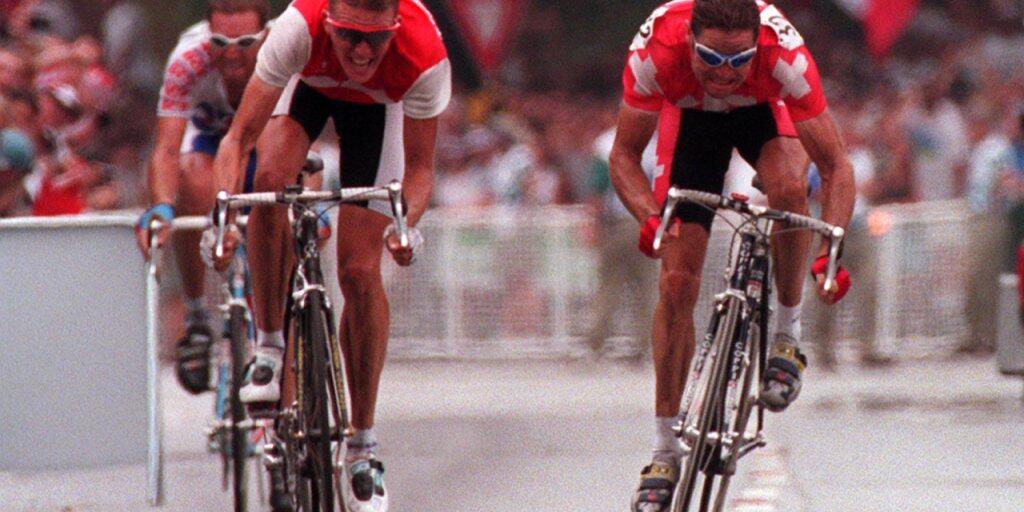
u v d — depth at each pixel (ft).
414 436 104.17
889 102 201.57
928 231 145.28
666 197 61.77
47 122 107.04
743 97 64.23
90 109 110.52
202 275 83.30
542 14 263.90
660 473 65.10
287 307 63.41
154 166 79.71
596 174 148.25
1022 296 108.68
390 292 154.71
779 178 66.03
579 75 239.91
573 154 181.06
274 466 63.87
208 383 83.71
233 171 62.95
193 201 82.99
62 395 81.15
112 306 80.94
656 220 62.34
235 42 77.15
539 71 248.73
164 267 138.92
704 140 66.59
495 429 106.93
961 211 146.72
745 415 62.69
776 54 62.64
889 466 87.40
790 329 66.69
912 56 254.88
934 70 247.29
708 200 60.95
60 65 107.96
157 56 201.77
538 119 187.83
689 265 65.05
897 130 168.45
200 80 80.33
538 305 153.58
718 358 61.21
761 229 67.15
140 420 81.30
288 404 63.52
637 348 148.36
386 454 96.37
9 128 94.79
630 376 142.61
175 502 80.28
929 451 92.43
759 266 62.54
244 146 63.98
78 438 81.30
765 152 66.59
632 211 64.75
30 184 104.37
